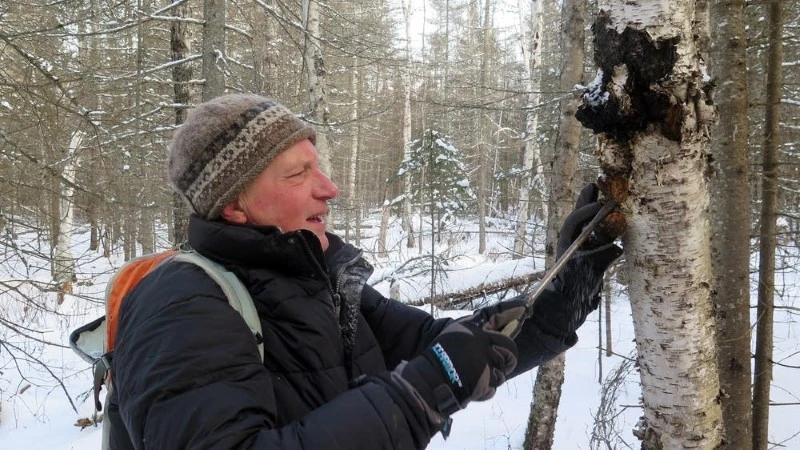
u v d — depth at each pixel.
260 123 1.12
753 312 7.66
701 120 1.36
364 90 19.80
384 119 21.94
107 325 1.14
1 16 5.09
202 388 0.85
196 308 0.92
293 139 1.15
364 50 7.07
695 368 1.43
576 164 5.24
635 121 1.37
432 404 0.90
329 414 0.86
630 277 1.49
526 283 6.13
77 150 5.34
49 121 5.31
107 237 5.79
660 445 1.49
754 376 4.25
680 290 1.40
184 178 1.15
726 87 3.52
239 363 0.90
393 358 1.50
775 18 4.06
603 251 1.42
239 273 1.06
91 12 5.27
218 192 1.12
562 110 5.27
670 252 1.39
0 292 5.21
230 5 7.42
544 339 1.46
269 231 1.06
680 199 1.37
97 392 1.15
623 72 1.35
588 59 8.30
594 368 8.27
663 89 1.33
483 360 0.95
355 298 1.25
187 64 6.30
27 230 5.44
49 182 5.50
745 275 3.50
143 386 0.86
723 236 3.54
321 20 7.91
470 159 24.16
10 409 7.21
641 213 1.41
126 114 5.82
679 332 1.42
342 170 21.55
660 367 1.45
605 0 1.39
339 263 1.29
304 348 1.04
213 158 1.11
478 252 17.42
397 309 1.54
